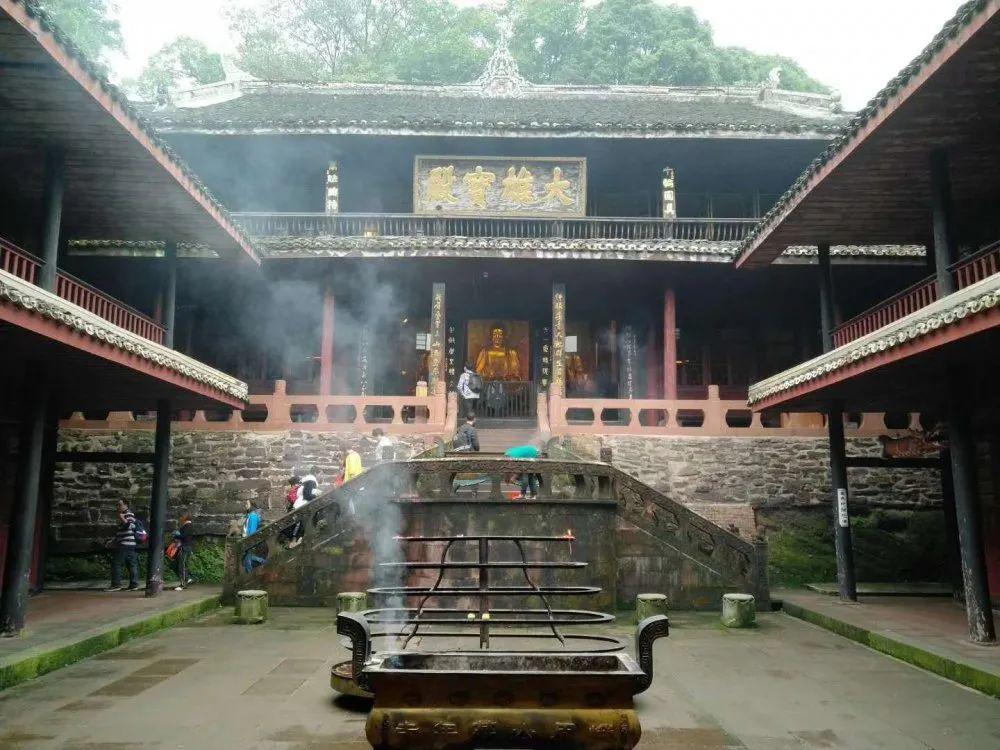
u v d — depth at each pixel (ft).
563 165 84.38
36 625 38.14
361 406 70.59
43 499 53.52
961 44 29.04
